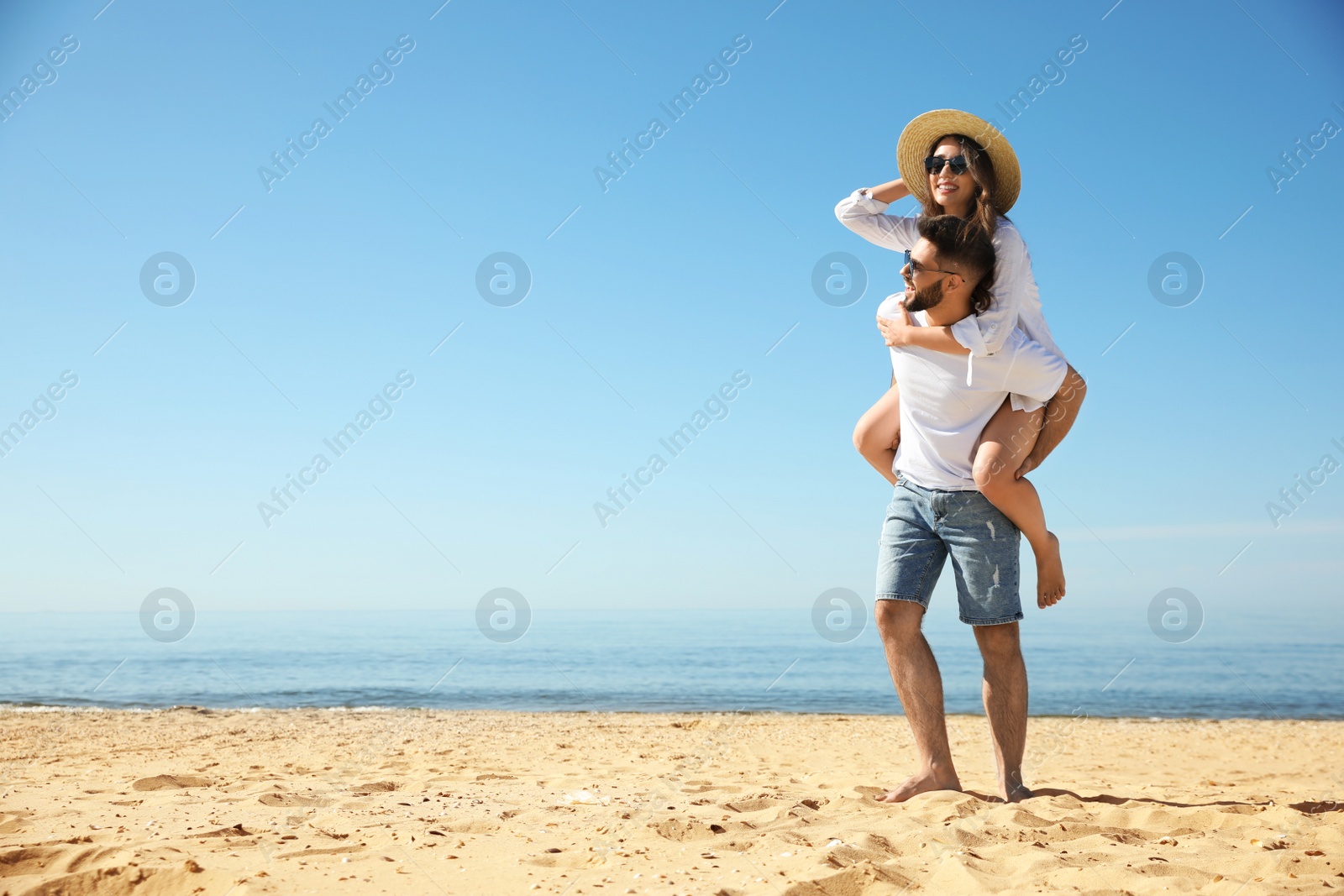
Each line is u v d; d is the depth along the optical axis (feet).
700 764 16.99
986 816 9.24
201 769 15.02
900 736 24.00
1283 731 28.89
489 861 7.61
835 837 8.38
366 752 18.61
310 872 7.14
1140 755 21.21
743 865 7.49
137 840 8.22
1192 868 7.05
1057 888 6.59
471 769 15.52
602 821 9.38
